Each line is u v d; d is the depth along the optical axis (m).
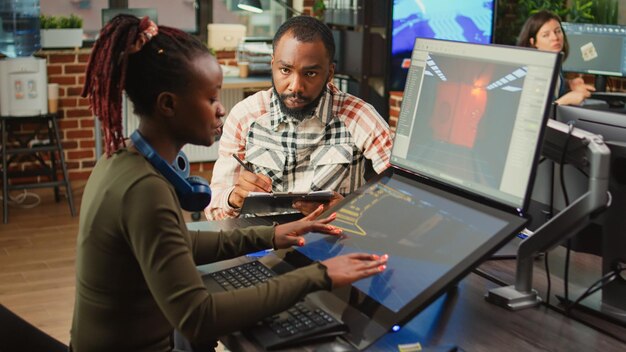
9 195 5.56
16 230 4.82
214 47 6.24
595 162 1.51
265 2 6.52
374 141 2.21
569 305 1.57
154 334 1.40
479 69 1.55
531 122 1.42
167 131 1.39
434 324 1.47
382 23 4.69
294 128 2.21
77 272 1.40
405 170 1.73
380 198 1.73
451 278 1.39
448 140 1.61
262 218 2.10
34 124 5.59
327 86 2.25
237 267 1.64
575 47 4.57
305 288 1.36
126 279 1.35
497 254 1.87
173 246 1.28
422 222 1.58
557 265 1.87
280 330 1.35
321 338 1.35
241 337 1.37
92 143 5.88
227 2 6.44
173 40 1.35
